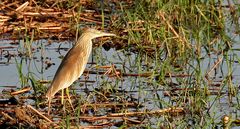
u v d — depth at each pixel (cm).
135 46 1711
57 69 1427
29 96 1379
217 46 1716
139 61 1514
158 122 1232
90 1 1967
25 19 1773
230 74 1412
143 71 1537
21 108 1280
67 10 1897
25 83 1432
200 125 1257
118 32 1784
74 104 1345
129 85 1449
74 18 1836
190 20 1822
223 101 1370
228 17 1919
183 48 1619
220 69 1547
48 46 1716
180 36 1641
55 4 1908
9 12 1842
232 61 1548
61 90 1399
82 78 1488
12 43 1722
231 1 2044
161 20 1753
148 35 1722
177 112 1309
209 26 1744
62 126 1226
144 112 1301
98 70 1540
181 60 1602
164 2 1853
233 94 1392
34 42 1745
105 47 1723
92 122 1274
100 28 1808
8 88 1432
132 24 1767
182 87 1422
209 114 1312
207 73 1484
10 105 1332
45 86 1421
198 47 1608
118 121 1277
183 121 1273
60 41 1753
